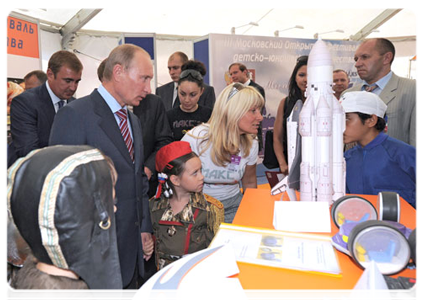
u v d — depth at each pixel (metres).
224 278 0.74
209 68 5.13
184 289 0.69
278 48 5.43
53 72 2.42
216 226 1.80
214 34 5.04
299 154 1.31
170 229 1.81
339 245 0.89
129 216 1.61
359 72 3.05
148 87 1.68
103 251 0.75
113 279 0.77
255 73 5.36
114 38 5.77
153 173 2.60
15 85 3.75
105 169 0.77
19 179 0.71
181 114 3.24
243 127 1.77
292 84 3.37
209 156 1.91
